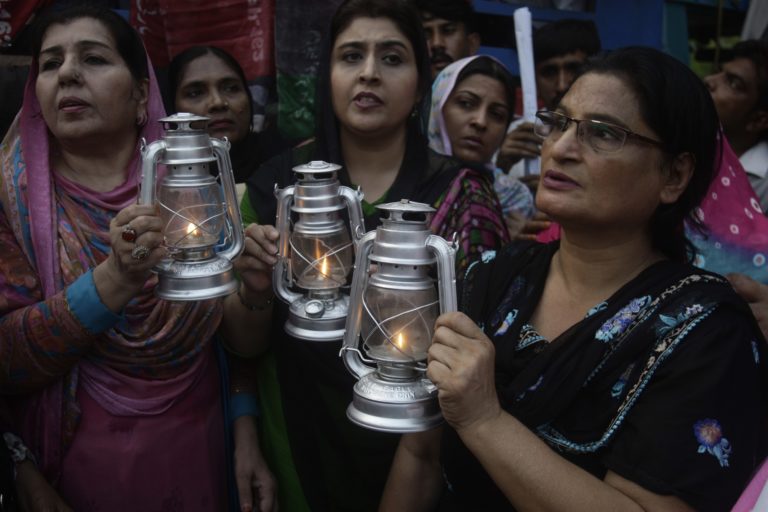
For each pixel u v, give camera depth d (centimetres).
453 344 118
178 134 142
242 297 181
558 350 128
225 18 306
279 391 200
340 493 193
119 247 141
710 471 109
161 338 172
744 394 115
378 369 135
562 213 127
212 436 188
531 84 309
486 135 278
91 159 178
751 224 182
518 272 148
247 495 191
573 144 125
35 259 168
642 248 135
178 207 144
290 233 170
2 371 159
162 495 175
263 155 307
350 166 207
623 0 414
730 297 121
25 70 260
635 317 124
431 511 157
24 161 171
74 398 167
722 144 136
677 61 126
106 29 169
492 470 117
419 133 209
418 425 127
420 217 159
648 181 125
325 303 160
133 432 170
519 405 129
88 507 170
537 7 390
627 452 115
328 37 199
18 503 164
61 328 154
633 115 122
